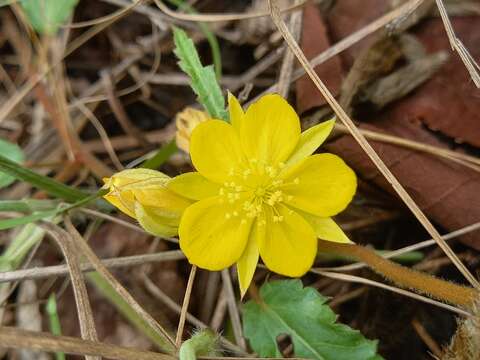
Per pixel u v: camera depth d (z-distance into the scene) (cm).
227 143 10
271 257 10
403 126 12
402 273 11
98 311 14
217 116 11
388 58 12
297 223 10
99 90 16
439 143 12
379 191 12
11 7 16
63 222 14
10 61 16
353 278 11
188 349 10
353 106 13
